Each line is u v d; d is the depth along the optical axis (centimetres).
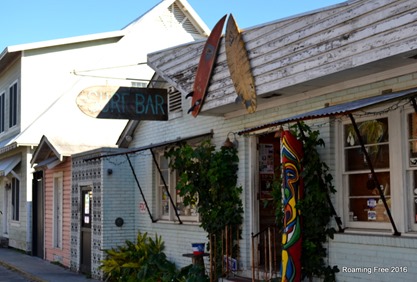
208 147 1086
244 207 1030
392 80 755
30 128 1975
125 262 1273
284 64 849
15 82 2202
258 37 903
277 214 902
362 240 788
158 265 1209
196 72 1068
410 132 758
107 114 1166
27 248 2011
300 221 841
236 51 948
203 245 1076
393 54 680
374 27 708
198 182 1093
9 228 2302
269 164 1054
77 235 1528
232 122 1068
